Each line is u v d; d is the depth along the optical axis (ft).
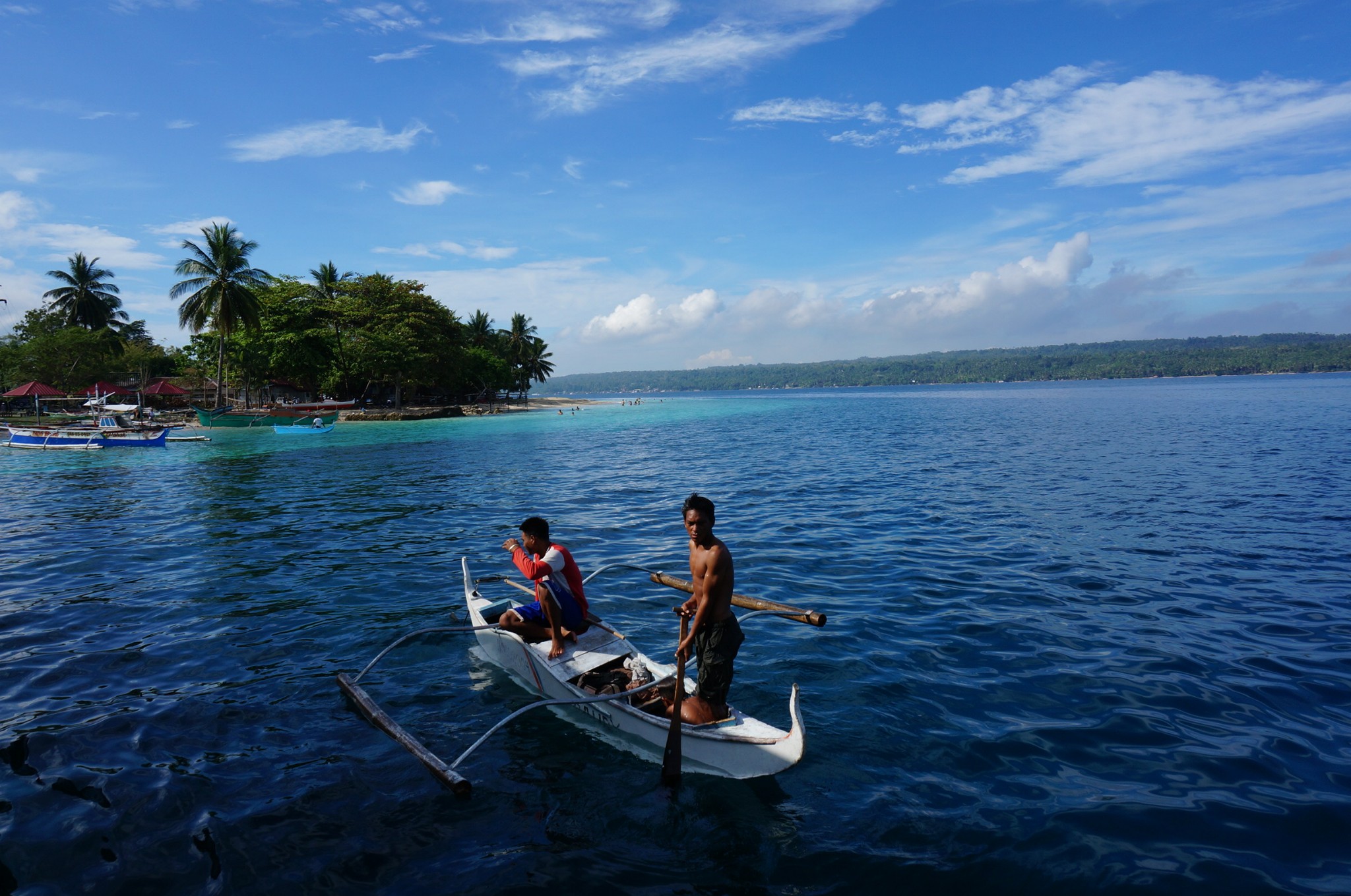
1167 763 17.03
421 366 226.38
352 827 14.90
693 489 63.82
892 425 159.43
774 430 152.25
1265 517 46.14
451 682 22.30
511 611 22.30
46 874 13.33
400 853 14.08
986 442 106.52
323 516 51.85
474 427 179.73
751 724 17.52
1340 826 14.49
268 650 24.91
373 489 66.85
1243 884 12.87
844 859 13.83
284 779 16.69
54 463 95.30
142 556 39.50
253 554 39.47
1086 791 15.96
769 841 14.44
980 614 28.09
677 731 16.71
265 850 14.11
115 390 212.43
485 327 347.56
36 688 21.79
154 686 21.95
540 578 21.11
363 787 16.42
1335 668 22.50
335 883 13.20
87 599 31.12
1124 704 20.20
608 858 13.96
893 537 41.91
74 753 17.81
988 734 18.53
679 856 14.03
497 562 37.11
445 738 18.80
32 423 160.86
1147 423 138.92
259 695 21.29
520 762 17.61
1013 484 62.80
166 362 260.83
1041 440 107.76
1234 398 256.73
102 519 51.80
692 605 18.26
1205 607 28.71
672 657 24.09
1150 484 61.05
